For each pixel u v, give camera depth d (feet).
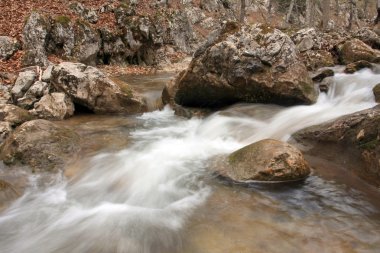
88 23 50.67
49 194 17.10
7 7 46.96
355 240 12.31
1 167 19.44
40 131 20.99
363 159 16.85
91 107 29.86
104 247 12.74
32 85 30.55
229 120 25.50
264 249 11.93
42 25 43.96
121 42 54.19
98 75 30.12
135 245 12.71
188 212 14.58
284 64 25.45
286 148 16.92
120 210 15.26
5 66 38.17
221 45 26.53
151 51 59.16
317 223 13.38
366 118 17.67
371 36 39.04
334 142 18.70
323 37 40.01
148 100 33.42
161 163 19.54
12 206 16.05
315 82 28.68
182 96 29.66
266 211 14.30
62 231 13.94
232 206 14.78
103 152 21.26
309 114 23.71
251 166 16.78
